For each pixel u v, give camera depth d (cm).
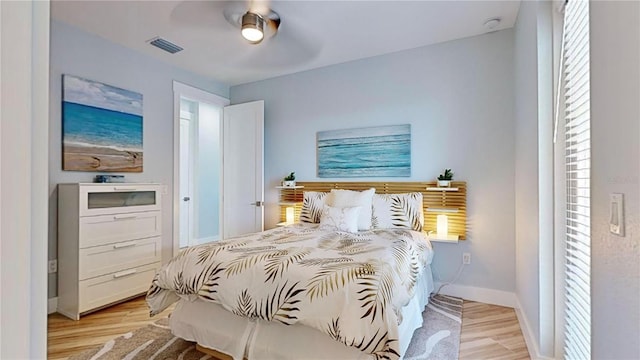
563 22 190
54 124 281
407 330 200
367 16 274
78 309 265
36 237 37
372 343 152
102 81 313
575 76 167
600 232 101
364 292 162
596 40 103
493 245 303
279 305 175
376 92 359
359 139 367
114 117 322
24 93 36
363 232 295
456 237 307
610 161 94
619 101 88
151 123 358
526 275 240
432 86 331
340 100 380
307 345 177
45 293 38
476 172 311
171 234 376
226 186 446
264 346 187
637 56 79
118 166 325
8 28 34
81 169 296
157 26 292
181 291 205
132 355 209
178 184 386
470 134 314
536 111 205
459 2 254
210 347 203
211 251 213
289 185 397
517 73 276
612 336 93
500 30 300
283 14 270
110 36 310
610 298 94
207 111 586
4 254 34
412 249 246
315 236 262
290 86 414
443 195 324
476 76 311
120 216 297
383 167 353
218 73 411
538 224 201
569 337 177
